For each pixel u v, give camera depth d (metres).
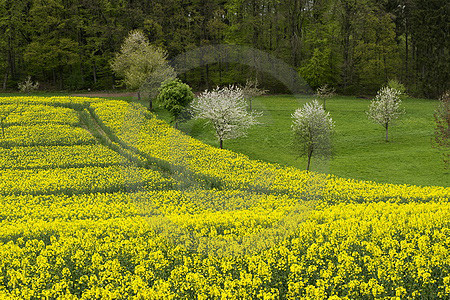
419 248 15.88
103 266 15.00
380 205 22.67
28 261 15.91
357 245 16.47
